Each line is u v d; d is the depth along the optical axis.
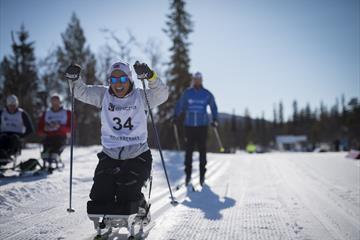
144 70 3.49
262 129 99.00
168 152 16.14
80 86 3.70
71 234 3.69
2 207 4.77
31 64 31.16
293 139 82.94
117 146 3.49
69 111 8.49
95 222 3.30
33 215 4.46
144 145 3.56
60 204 5.09
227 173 9.23
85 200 5.38
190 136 7.40
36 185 6.17
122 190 3.26
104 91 3.73
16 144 7.59
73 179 7.10
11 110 7.88
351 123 69.00
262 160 12.91
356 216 4.54
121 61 3.63
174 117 7.69
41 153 8.11
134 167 3.38
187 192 6.35
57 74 31.30
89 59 32.25
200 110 7.39
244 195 6.04
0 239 3.52
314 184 7.12
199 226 4.05
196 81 7.53
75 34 33.25
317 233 3.81
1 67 31.48
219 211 4.82
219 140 8.26
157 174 8.92
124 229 3.76
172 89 30.92
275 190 6.51
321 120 85.88
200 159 7.35
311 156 14.34
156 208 4.96
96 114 31.62
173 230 3.86
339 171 9.06
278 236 3.71
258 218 4.44
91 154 13.00
